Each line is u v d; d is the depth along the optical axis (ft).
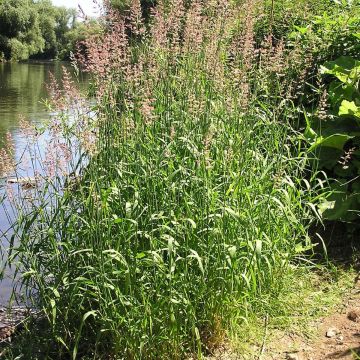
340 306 15.57
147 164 14.20
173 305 13.12
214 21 17.28
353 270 17.53
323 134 20.79
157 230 14.02
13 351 14.83
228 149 14.73
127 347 13.19
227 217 13.97
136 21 16.33
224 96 16.06
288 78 18.78
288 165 17.83
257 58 20.29
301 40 22.90
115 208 14.40
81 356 14.40
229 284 13.67
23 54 196.65
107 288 13.20
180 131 15.29
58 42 197.57
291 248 16.61
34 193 15.55
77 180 14.67
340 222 20.33
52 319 14.08
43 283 14.23
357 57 22.88
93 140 14.34
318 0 26.00
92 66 15.05
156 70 15.78
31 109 71.26
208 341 13.85
